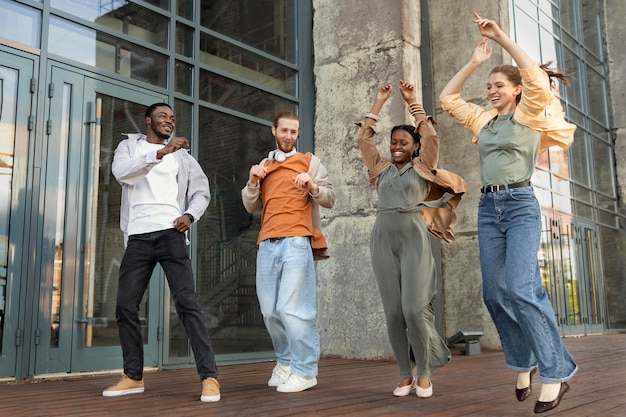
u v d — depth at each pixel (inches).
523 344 122.9
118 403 131.6
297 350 151.6
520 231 114.2
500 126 119.7
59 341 178.7
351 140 269.3
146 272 148.2
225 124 240.2
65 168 186.4
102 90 198.5
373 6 271.6
